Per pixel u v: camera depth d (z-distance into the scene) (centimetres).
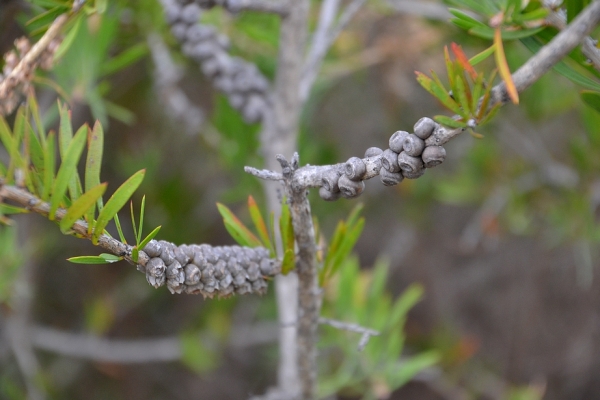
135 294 193
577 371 217
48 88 98
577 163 119
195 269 69
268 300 179
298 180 69
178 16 98
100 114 95
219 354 182
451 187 145
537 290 221
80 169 167
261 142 111
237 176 138
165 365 223
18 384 180
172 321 220
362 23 154
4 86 70
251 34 115
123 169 166
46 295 201
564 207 125
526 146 136
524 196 136
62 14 71
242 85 103
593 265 213
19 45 73
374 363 103
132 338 207
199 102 188
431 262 226
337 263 76
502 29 70
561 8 69
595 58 68
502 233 157
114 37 104
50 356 199
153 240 68
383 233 222
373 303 107
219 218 200
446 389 173
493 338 225
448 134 65
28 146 64
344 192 68
